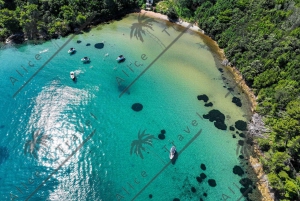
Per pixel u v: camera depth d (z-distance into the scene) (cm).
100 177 5381
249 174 5509
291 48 6762
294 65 6475
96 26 8969
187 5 9488
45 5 8619
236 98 6962
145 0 9819
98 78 7288
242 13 8294
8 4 8669
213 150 5900
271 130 5891
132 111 6594
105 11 9106
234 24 8212
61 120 6325
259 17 7838
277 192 5125
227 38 8162
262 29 7525
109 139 6025
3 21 8031
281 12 7550
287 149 5344
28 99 6700
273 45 7094
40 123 6250
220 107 6750
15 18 8231
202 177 5453
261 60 7050
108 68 7562
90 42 8331
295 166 5331
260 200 5131
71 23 8575
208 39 8731
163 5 9738
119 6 9319
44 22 8412
